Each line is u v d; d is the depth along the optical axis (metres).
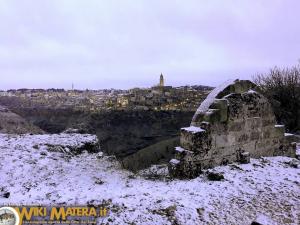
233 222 5.96
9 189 7.90
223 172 8.77
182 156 8.70
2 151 11.02
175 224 5.63
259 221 5.91
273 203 6.98
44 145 12.59
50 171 9.84
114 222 5.49
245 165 9.56
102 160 12.57
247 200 7.05
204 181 8.34
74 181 9.09
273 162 10.16
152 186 8.00
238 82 9.91
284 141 11.20
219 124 9.33
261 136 10.49
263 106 10.49
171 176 8.86
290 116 19.08
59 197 7.07
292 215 6.43
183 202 6.60
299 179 8.62
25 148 11.79
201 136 8.89
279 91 19.36
